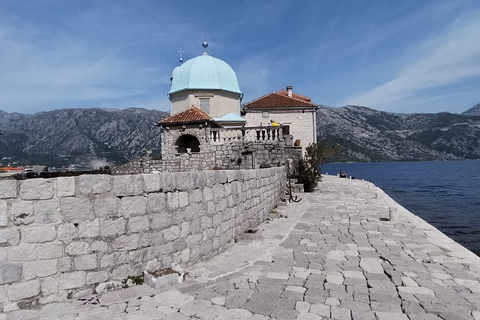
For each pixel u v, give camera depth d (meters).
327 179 37.84
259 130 24.92
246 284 5.95
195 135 28.69
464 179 71.19
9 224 4.62
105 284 5.37
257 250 8.33
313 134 37.38
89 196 5.27
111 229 5.46
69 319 4.51
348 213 14.27
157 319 4.58
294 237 9.78
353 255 7.88
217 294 5.48
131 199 5.74
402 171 108.31
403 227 11.24
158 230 6.16
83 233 5.18
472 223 24.88
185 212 6.80
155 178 6.15
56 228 4.95
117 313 4.72
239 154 25.00
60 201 5.00
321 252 8.16
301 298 5.34
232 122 31.47
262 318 4.65
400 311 4.88
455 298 5.34
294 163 26.55
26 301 4.71
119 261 5.55
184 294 5.44
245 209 10.23
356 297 5.39
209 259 7.50
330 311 4.88
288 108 37.53
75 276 5.10
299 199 18.78
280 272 6.65
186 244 6.80
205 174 7.57
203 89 33.00
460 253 8.02
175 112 34.88
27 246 4.73
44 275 4.85
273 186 15.69
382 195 21.42
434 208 32.41
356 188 26.34
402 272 6.64
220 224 8.18
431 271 6.70
